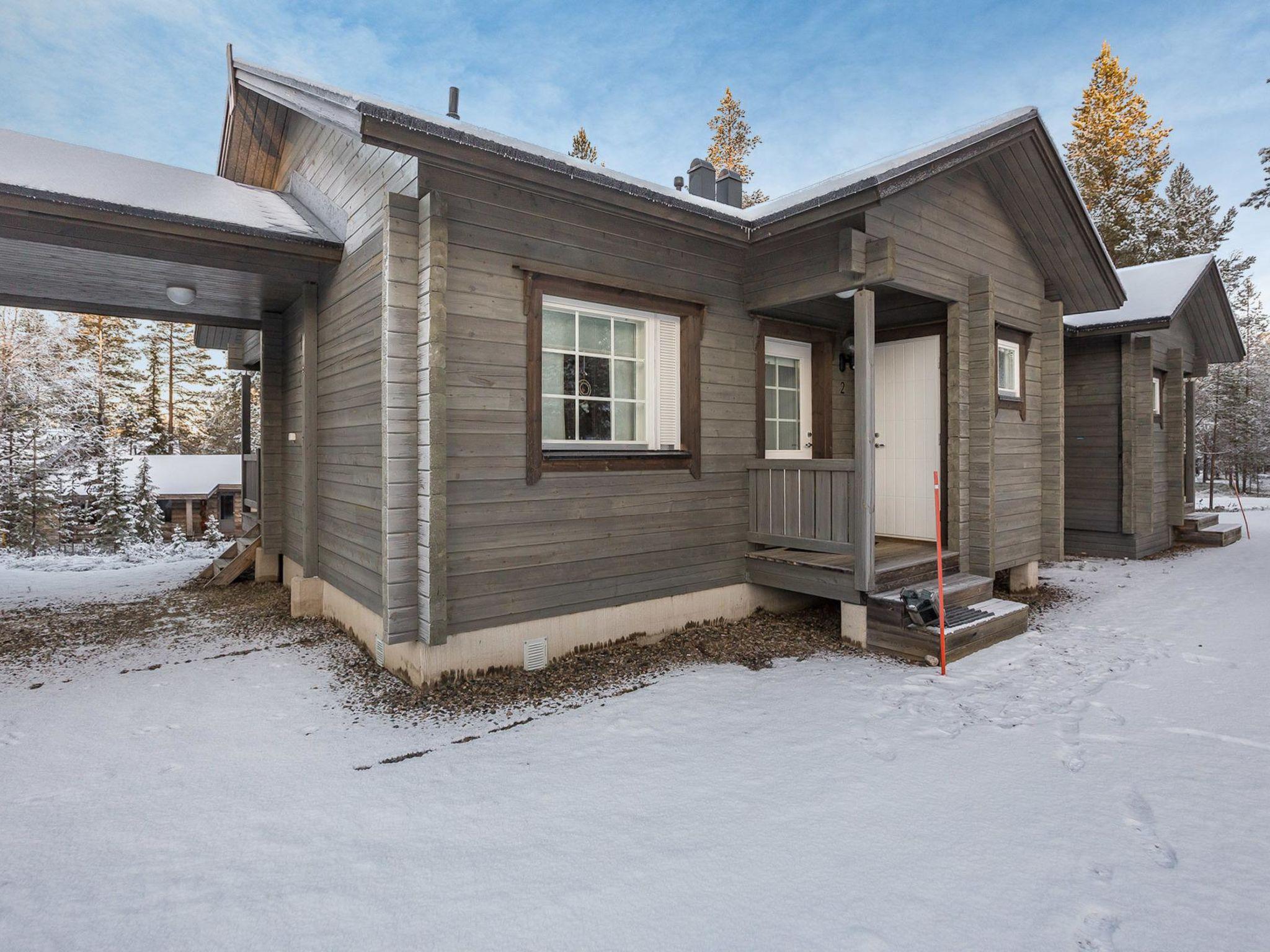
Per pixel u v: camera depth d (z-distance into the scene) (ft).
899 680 14.19
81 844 8.11
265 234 15.90
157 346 99.09
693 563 17.88
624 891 7.07
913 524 21.50
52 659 16.05
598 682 14.12
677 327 17.89
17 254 15.78
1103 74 71.00
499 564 14.21
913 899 6.91
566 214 15.16
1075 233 21.70
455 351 13.43
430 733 11.57
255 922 6.63
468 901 6.94
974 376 19.92
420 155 11.85
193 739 11.33
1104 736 11.14
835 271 16.51
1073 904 6.80
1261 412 77.71
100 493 49.78
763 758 10.44
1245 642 16.92
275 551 24.66
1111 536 31.86
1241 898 6.89
